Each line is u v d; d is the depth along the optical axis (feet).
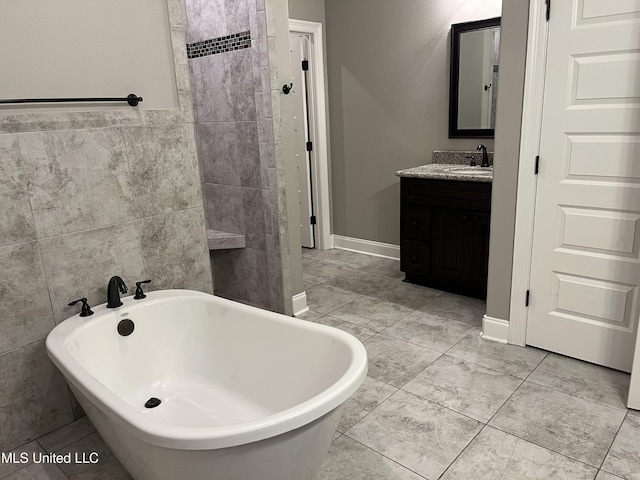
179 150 8.37
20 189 6.67
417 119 13.73
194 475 4.66
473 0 11.93
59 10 6.81
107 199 7.57
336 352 6.05
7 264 6.68
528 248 8.72
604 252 7.96
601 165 7.68
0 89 6.44
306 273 14.23
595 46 7.38
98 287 7.65
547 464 6.23
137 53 7.68
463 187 11.10
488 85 12.03
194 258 8.87
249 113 10.59
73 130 7.08
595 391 7.75
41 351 7.15
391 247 15.30
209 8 10.76
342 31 14.75
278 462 4.76
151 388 7.79
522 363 8.69
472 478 6.04
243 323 7.36
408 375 8.45
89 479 6.40
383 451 6.58
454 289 12.20
